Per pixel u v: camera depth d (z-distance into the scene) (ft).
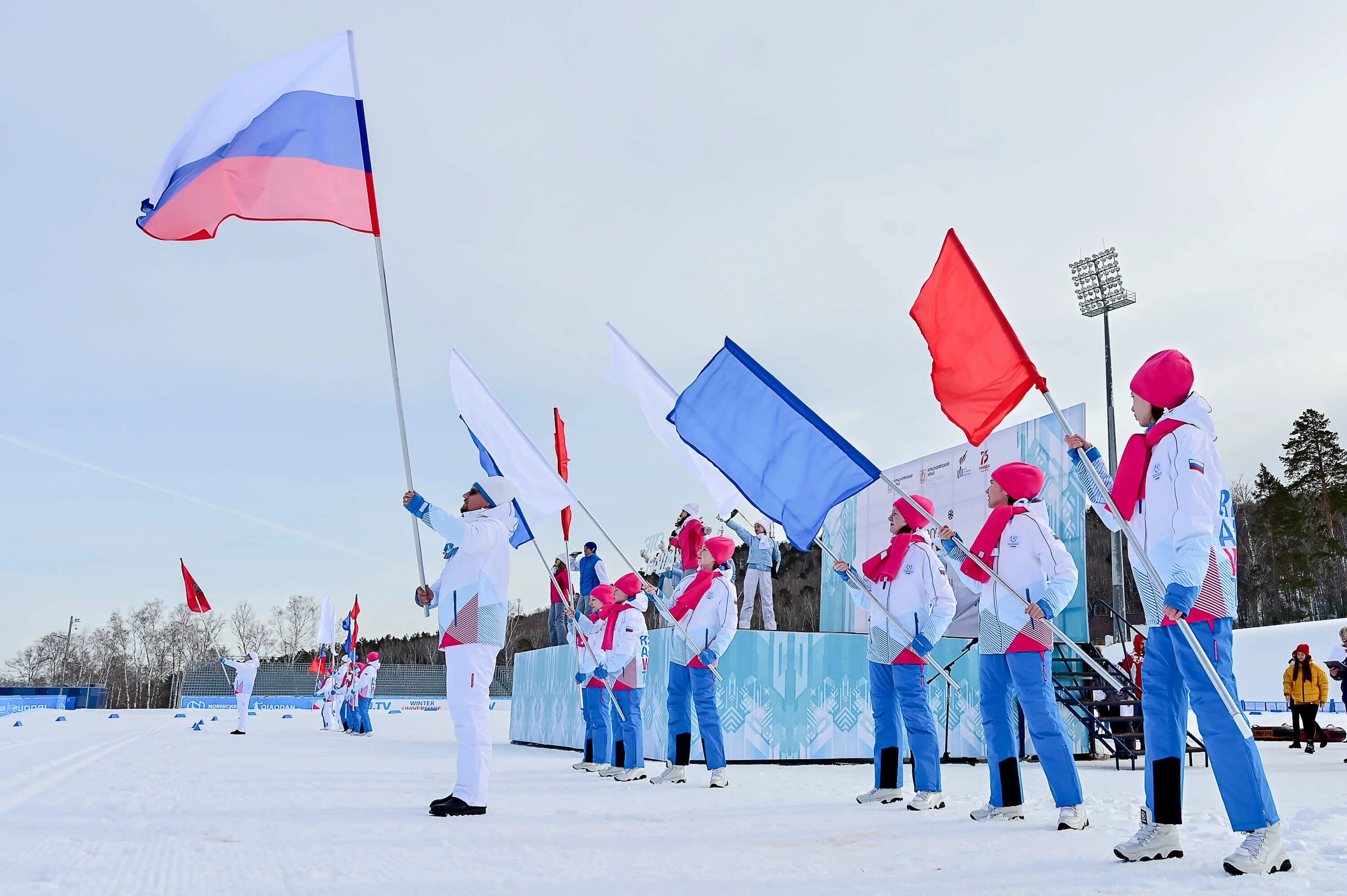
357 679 57.62
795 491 19.27
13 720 73.92
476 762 16.99
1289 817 16.03
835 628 49.90
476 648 17.26
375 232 18.93
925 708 19.12
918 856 12.62
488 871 11.17
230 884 10.21
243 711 54.13
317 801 18.53
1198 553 12.09
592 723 30.22
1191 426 12.94
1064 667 37.78
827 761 34.68
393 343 18.65
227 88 18.76
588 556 35.94
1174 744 12.66
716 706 23.80
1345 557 166.91
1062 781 15.70
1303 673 42.45
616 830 14.89
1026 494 17.79
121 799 18.31
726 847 13.26
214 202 18.51
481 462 26.73
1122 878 11.01
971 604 37.32
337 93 19.22
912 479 45.34
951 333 16.69
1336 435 175.63
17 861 11.57
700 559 25.86
